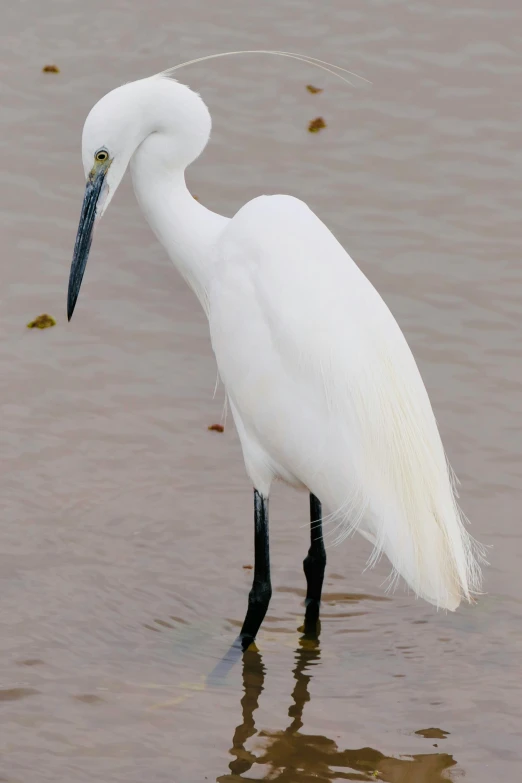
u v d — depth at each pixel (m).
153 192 8.91
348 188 14.50
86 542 9.68
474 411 11.27
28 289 12.79
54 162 14.77
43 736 7.76
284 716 8.10
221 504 10.24
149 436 10.96
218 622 9.02
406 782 7.50
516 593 9.34
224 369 8.70
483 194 14.48
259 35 17.36
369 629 9.10
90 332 12.25
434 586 8.20
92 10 17.89
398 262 13.30
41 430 10.91
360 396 8.04
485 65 16.92
